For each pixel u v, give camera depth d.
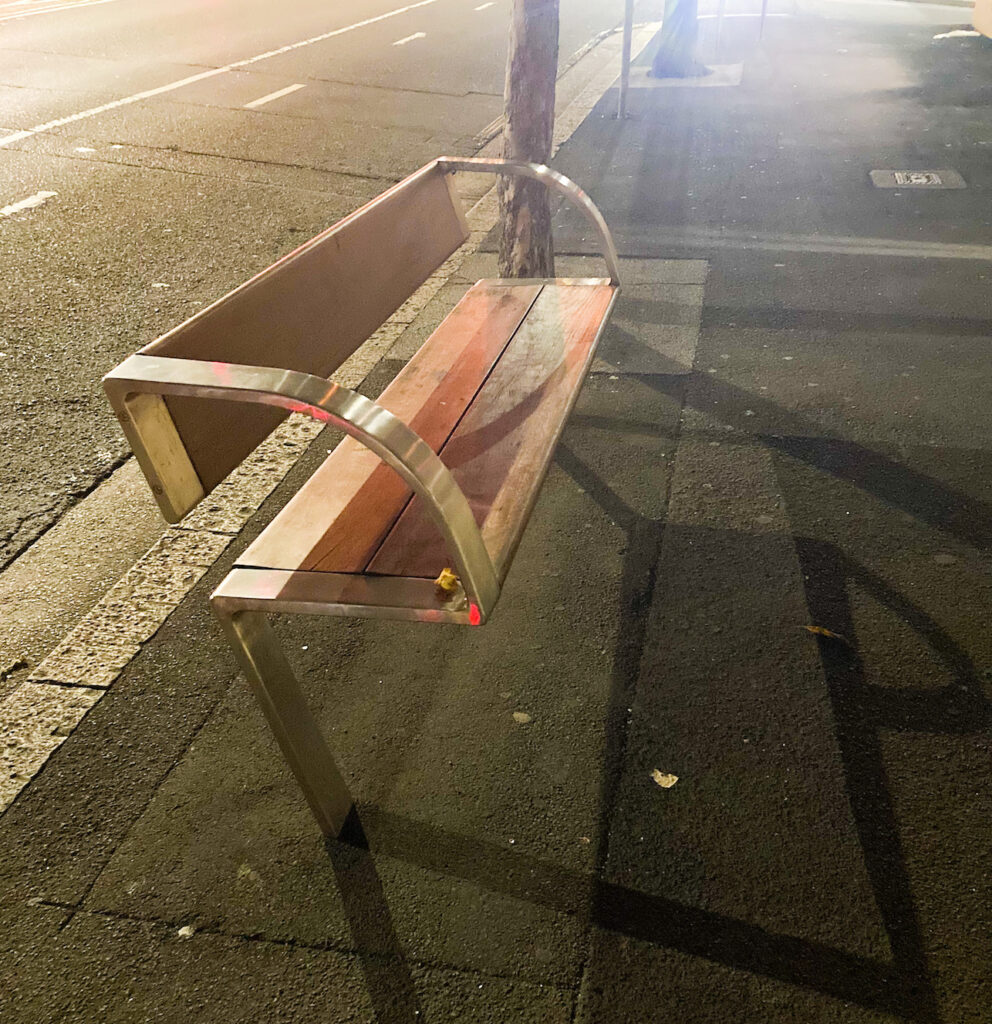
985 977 1.86
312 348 2.43
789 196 6.95
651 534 3.20
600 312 3.18
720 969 1.89
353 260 2.69
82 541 3.28
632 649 2.71
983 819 2.18
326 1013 1.83
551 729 2.46
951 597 2.88
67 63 11.88
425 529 2.01
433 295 5.19
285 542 2.00
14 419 4.02
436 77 11.73
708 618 2.82
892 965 1.88
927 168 7.52
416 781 2.32
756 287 5.29
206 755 2.42
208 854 2.16
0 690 2.65
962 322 4.77
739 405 4.04
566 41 14.98
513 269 4.32
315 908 2.03
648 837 2.16
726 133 8.88
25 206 6.76
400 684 2.62
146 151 8.17
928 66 12.15
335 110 9.81
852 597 2.88
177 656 2.75
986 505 3.32
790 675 2.60
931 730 2.41
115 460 3.75
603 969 1.89
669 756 2.37
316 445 3.80
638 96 10.73
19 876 2.12
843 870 2.07
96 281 5.49
